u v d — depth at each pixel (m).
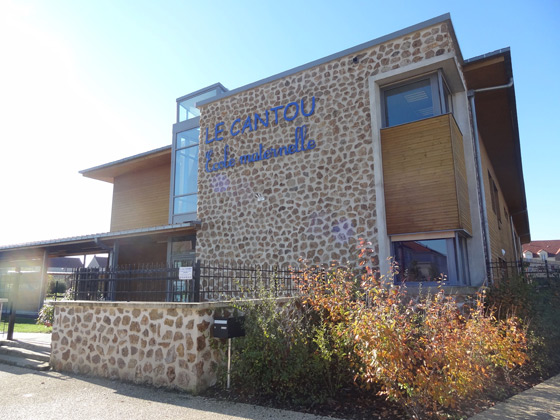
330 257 9.62
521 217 23.14
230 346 5.95
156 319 6.31
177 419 4.69
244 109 11.94
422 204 8.71
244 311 6.16
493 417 4.51
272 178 10.97
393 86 9.84
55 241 15.79
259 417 4.72
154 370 6.18
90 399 5.55
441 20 8.94
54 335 7.77
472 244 9.36
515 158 15.10
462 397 4.77
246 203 11.35
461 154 9.53
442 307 5.10
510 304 7.41
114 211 18.12
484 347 5.03
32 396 5.75
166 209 16.38
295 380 5.36
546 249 68.44
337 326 5.53
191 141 15.37
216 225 11.85
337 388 5.41
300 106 10.78
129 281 7.06
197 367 5.71
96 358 7.00
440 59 8.84
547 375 6.56
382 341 4.40
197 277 6.18
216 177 12.15
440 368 4.46
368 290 5.52
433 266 8.58
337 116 10.12
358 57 10.07
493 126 12.80
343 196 9.69
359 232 9.30
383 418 4.59
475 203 9.53
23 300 20.91
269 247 10.67
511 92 10.82
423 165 8.84
